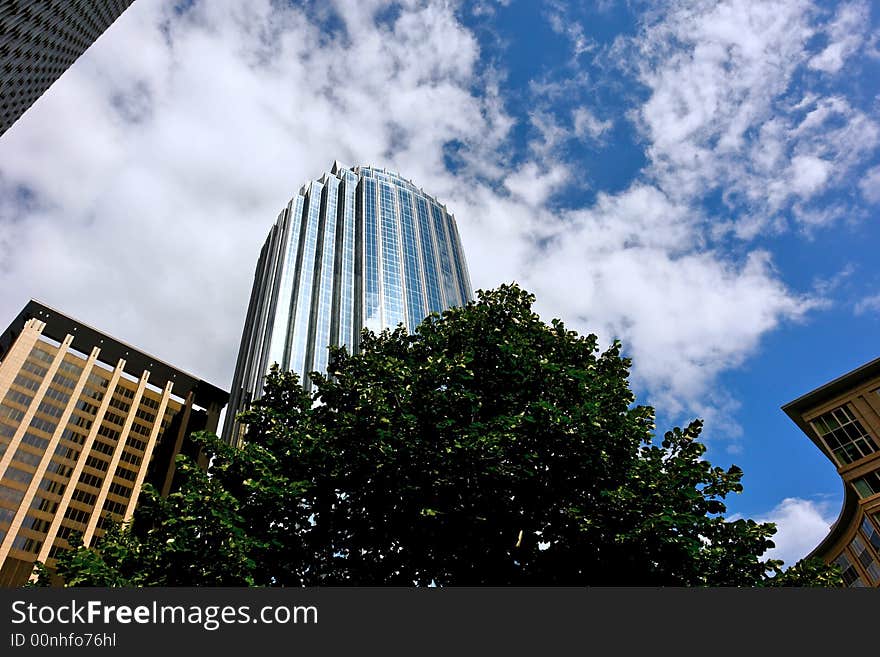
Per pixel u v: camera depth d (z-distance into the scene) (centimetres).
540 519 1714
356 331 16225
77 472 12125
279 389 2209
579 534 1625
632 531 1523
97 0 6725
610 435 1712
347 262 18162
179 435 14012
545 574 1678
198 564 1488
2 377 12162
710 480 1727
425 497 1659
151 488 1753
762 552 1678
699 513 1684
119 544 1770
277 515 1736
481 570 1711
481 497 1648
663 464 1764
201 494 1555
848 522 6781
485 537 1714
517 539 1728
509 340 2064
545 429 1689
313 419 2045
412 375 1894
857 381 6303
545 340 2145
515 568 1717
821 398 6500
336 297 17262
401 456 1681
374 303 16912
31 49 5650
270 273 18938
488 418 1861
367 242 18512
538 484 1714
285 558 1692
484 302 2339
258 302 19225
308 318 16625
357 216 19962
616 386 1950
